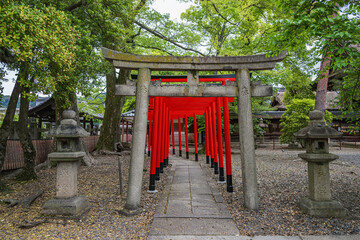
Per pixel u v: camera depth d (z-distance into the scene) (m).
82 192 5.90
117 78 14.17
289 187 6.21
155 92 4.79
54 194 5.73
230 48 12.48
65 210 4.13
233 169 9.17
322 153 4.33
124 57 4.70
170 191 6.02
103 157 12.59
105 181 7.20
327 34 3.62
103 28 7.14
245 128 4.66
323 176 4.27
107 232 3.60
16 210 4.59
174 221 3.98
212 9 12.16
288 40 4.12
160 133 7.41
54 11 4.84
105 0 6.84
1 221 4.04
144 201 5.16
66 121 4.47
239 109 4.75
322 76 5.25
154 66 4.80
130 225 3.87
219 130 7.25
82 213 4.23
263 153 14.94
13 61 5.84
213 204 4.91
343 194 5.46
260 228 3.68
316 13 3.66
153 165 6.13
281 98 27.12
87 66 6.40
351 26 3.43
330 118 9.91
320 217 4.07
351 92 5.22
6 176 7.49
